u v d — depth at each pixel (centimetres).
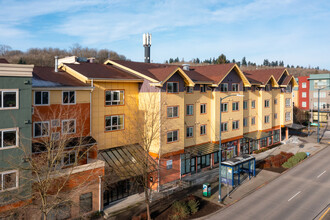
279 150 4331
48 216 1884
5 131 1666
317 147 4525
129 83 2716
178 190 2692
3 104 1659
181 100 2841
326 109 6925
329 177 3027
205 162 3372
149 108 2667
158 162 2616
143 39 5022
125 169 2339
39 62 10988
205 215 2145
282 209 2242
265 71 4647
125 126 2686
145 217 2077
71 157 2114
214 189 2717
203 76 3397
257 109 4259
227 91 3494
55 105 2122
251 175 3130
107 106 2525
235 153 3806
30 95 1780
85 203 2091
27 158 1614
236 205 2341
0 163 1641
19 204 1734
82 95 2300
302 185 2798
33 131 1989
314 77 7094
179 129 2827
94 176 2130
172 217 2066
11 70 1683
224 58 7388
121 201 2417
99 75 2505
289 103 4947
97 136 2448
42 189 1502
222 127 3450
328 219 2041
